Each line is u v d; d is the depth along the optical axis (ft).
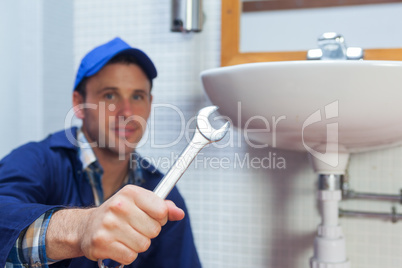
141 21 4.48
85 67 3.52
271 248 4.09
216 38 4.21
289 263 4.03
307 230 3.97
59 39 6.80
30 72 6.31
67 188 3.29
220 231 4.25
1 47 5.91
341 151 3.08
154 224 1.62
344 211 3.82
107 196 3.67
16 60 6.23
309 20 4.10
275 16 4.16
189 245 3.64
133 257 1.62
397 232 3.76
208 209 4.28
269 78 2.56
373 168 3.83
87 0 4.65
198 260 3.69
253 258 4.15
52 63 6.58
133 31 4.50
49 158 3.29
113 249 1.59
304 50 3.95
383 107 2.47
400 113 2.51
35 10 6.31
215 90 2.98
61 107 6.82
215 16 4.21
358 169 3.87
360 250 3.85
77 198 3.30
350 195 3.80
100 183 3.44
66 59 6.99
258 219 4.13
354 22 4.00
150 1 4.44
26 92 6.30
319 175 3.28
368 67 2.34
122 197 1.62
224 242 4.23
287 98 2.57
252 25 4.22
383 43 3.92
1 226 1.98
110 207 1.61
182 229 3.64
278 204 4.06
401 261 3.75
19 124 6.29
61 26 6.86
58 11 6.77
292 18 4.13
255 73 2.60
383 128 2.63
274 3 4.16
